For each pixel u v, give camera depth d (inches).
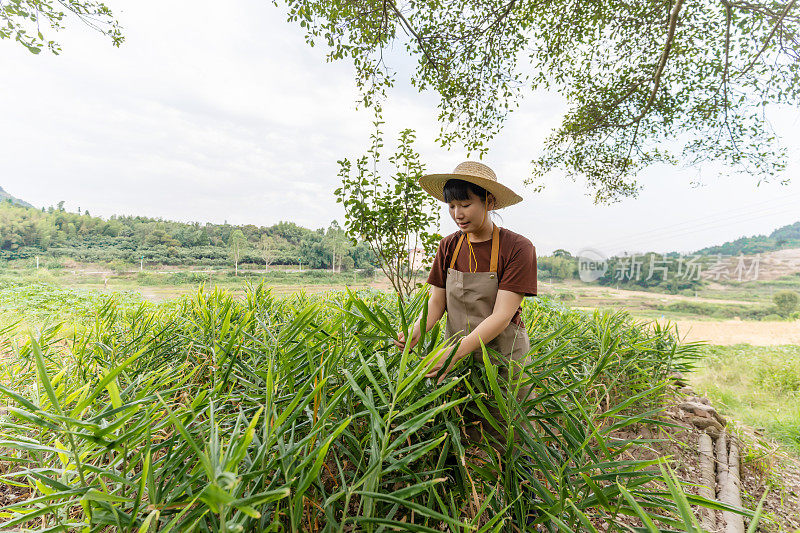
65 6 177.9
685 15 229.3
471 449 58.4
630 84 263.1
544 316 130.3
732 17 220.4
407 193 152.7
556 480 44.0
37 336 59.6
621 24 238.1
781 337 619.5
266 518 32.2
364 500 32.4
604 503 37.1
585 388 65.4
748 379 219.9
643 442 41.3
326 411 34.5
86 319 97.6
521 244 61.0
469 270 66.1
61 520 30.8
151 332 77.0
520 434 48.1
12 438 32.6
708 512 74.4
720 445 103.7
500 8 212.5
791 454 115.2
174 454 32.4
